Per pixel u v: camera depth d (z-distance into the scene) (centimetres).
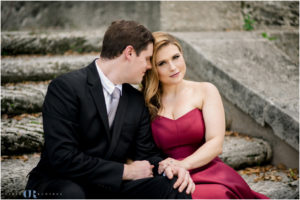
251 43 391
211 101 222
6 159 253
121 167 184
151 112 227
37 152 265
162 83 234
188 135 218
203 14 440
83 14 506
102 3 488
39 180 189
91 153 193
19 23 523
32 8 524
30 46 400
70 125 183
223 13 452
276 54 376
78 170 178
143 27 201
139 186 181
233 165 280
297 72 347
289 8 441
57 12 521
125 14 466
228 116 338
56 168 180
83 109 189
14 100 293
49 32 454
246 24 458
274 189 249
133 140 217
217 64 334
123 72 196
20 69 339
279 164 291
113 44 194
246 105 308
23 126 268
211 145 208
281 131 279
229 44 378
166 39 214
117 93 202
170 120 222
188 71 371
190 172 205
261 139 304
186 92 230
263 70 341
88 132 191
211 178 196
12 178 221
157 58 216
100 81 196
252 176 273
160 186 179
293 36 420
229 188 191
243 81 314
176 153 222
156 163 208
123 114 202
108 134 194
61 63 352
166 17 416
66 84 190
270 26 451
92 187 183
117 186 180
